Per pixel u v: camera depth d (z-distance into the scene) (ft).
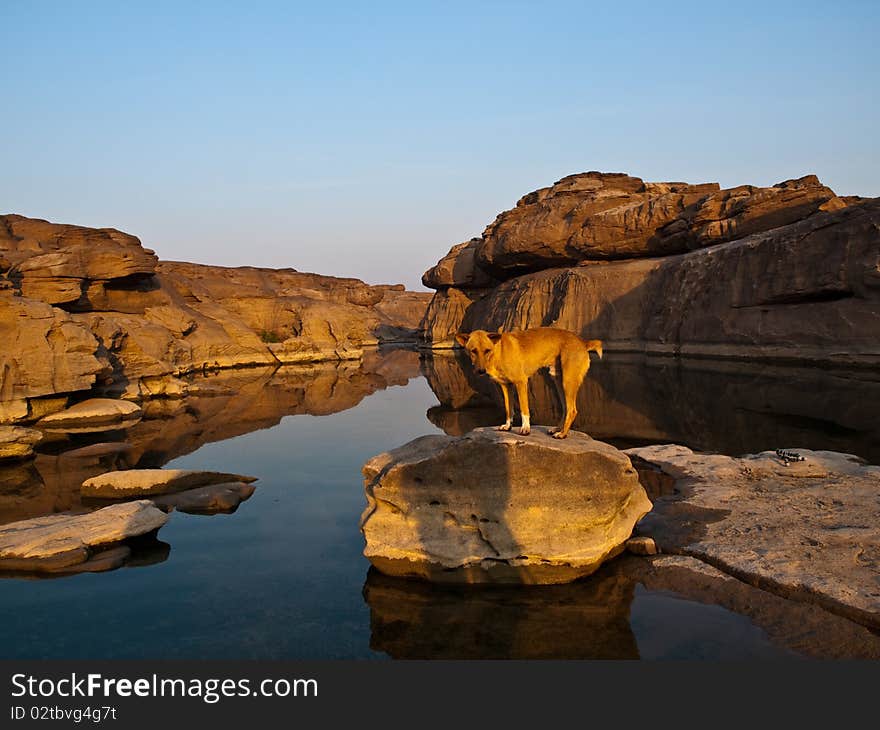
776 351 136.26
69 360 88.48
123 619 26.50
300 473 55.52
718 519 34.91
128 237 178.29
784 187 175.94
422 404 104.99
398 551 29.86
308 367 196.44
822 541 30.12
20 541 34.14
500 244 264.72
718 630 23.25
